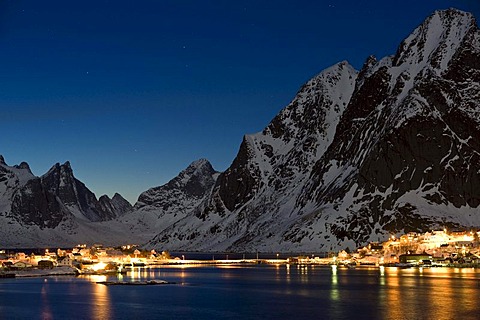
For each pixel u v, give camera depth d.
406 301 140.00
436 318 116.50
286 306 135.88
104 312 128.25
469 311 124.06
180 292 168.25
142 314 125.56
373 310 127.19
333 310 128.50
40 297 155.62
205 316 123.25
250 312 127.69
